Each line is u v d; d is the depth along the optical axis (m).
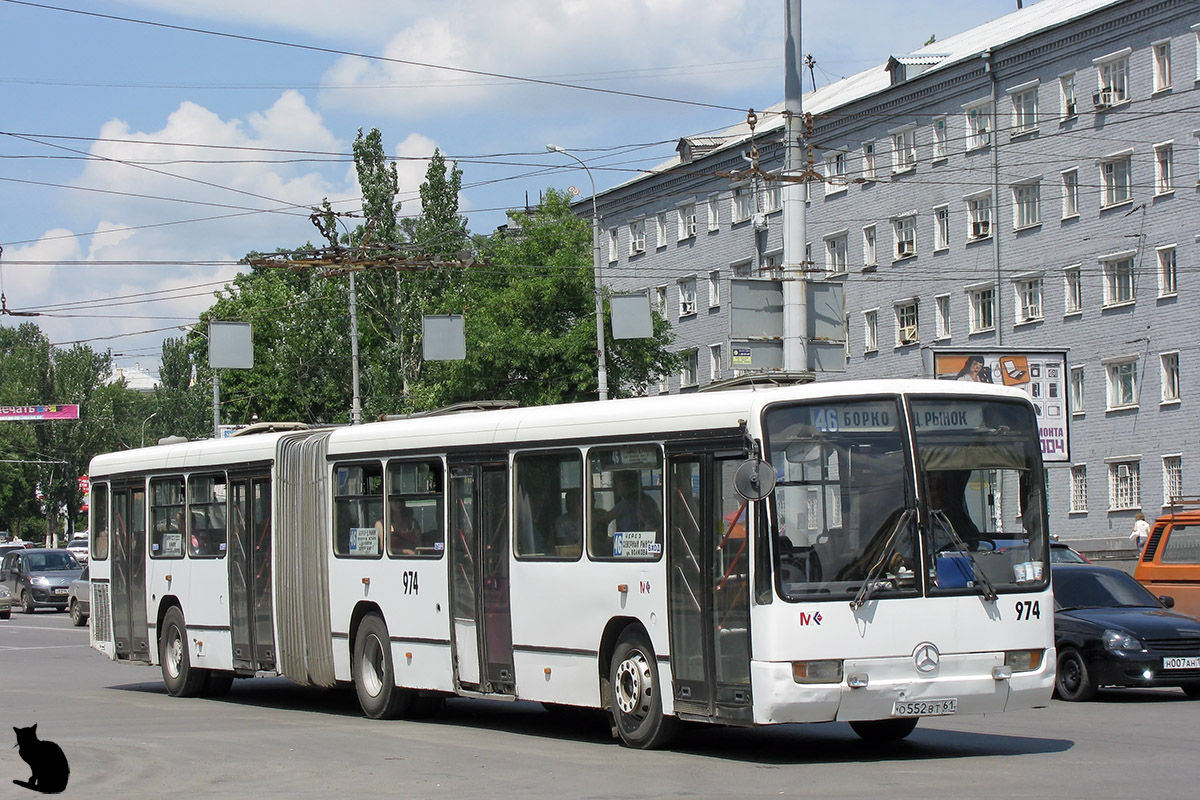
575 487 13.30
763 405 11.46
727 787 10.29
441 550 14.86
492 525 14.23
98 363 94.06
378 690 15.74
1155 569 21.41
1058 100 48.72
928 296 54.09
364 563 15.95
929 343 54.03
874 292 56.69
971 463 11.73
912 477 11.52
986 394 11.92
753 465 10.92
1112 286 47.28
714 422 11.88
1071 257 48.38
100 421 90.19
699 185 66.31
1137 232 46.12
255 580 17.66
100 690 20.17
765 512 11.23
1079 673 16.62
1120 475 47.12
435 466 15.01
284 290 66.00
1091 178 47.66
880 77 60.34
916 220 54.66
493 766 11.66
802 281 22.59
